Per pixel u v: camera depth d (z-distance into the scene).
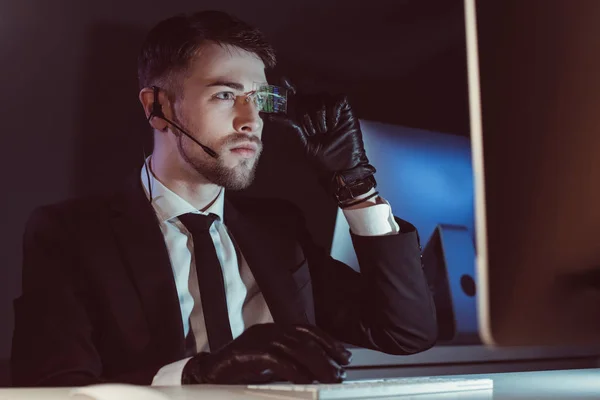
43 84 1.52
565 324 2.01
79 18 1.56
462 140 1.98
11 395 0.79
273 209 1.69
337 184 1.56
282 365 0.86
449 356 1.86
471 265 1.93
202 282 1.42
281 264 1.55
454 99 1.97
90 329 1.32
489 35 2.01
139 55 1.59
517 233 1.99
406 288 1.54
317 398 0.68
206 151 1.50
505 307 1.96
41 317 1.29
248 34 1.58
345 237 1.80
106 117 1.57
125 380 1.07
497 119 2.00
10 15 1.49
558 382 0.92
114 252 1.38
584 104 2.01
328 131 1.56
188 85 1.52
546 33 2.01
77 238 1.37
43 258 1.36
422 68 1.95
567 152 2.02
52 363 1.24
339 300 1.66
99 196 1.47
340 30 1.87
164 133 1.54
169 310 1.36
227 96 1.54
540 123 2.01
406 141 1.90
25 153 1.50
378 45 1.91
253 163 1.56
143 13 1.64
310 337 0.86
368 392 0.71
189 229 1.47
